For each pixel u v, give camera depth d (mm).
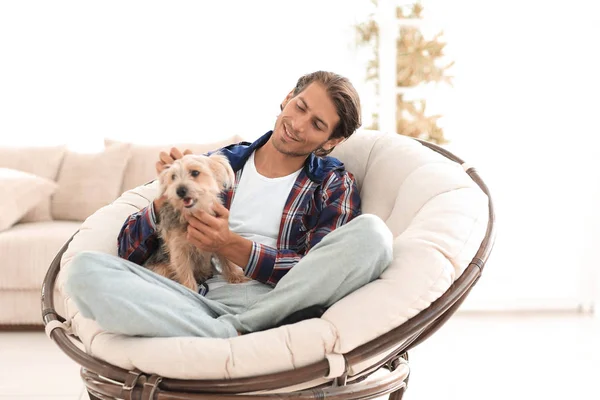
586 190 4184
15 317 3582
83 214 4051
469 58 4168
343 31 4266
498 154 4207
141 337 1493
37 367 3104
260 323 1599
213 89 4410
